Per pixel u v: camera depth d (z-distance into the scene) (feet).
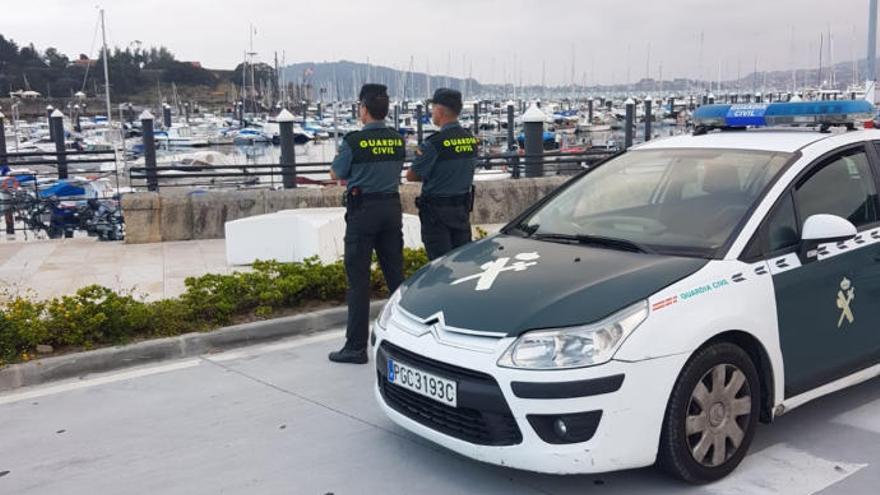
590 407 11.18
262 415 16.14
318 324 22.08
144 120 45.62
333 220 29.12
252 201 36.22
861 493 12.19
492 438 11.68
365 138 18.56
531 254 14.12
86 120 277.85
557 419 11.24
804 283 13.52
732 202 14.11
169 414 16.34
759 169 14.62
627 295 11.89
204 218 35.76
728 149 15.62
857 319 14.48
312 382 18.04
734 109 17.20
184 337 20.21
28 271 29.45
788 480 12.62
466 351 11.85
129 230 34.91
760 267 13.08
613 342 11.35
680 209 14.57
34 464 14.20
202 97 393.91
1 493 13.12
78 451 14.69
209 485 13.16
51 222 53.42
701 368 12.01
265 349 20.59
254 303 22.25
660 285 12.10
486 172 64.03
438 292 13.34
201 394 17.46
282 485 13.07
